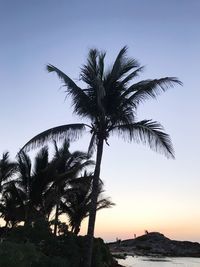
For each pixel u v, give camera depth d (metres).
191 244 153.25
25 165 39.47
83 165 35.97
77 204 44.84
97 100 24.98
